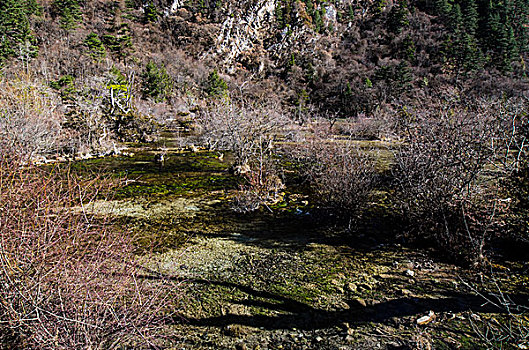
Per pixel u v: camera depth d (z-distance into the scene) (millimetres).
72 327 2098
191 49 67250
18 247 2184
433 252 4816
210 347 2906
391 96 34625
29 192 2668
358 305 3535
